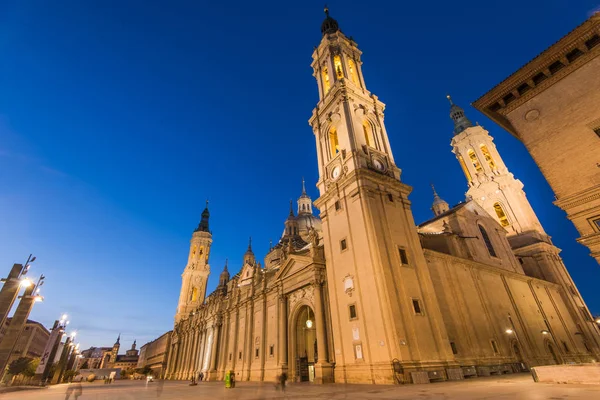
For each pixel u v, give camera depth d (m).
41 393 24.69
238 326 48.31
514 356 31.14
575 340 41.66
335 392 16.92
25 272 26.09
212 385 33.16
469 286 32.75
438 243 35.97
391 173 33.28
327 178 35.22
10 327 28.41
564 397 9.68
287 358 34.75
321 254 33.38
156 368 92.69
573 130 15.32
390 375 21.20
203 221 106.19
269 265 62.47
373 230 26.55
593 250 13.91
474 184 61.31
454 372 22.70
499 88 17.61
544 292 44.00
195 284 90.62
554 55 15.95
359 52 45.47
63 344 62.56
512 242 53.75
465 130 66.44
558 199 15.23
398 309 23.50
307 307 35.03
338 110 36.34
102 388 32.62
